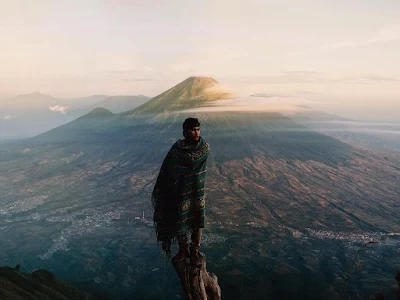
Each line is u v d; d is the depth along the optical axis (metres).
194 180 3.22
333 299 86.19
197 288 3.31
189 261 3.37
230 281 102.00
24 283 57.84
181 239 3.32
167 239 3.32
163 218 3.32
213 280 3.61
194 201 3.25
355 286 94.81
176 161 3.19
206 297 3.38
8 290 50.22
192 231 3.32
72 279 112.50
